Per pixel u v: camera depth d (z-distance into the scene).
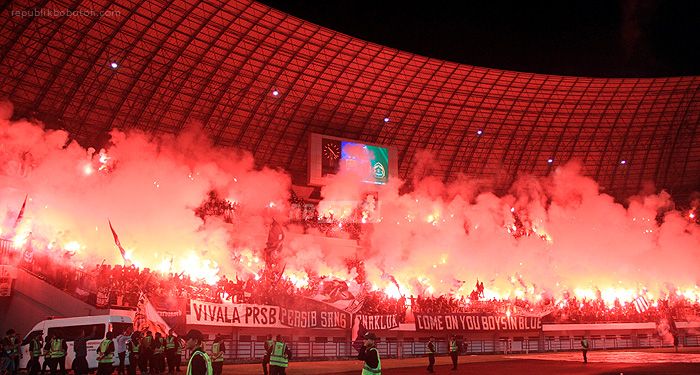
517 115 66.50
